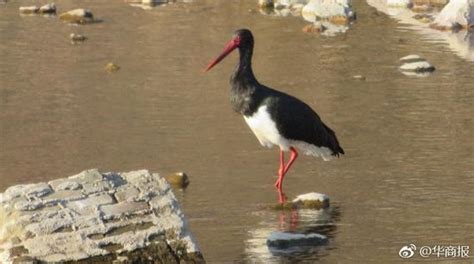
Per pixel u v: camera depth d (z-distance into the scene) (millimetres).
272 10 25922
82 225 10938
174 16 24984
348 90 18766
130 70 20016
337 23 24531
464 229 12281
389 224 12445
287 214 12789
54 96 18203
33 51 21297
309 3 25188
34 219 11016
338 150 14117
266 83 19188
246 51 13867
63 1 26453
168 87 18875
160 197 11516
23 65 20219
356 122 16844
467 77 19703
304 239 11742
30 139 15797
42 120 16797
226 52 14062
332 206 13086
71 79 19328
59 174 14211
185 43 22234
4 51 21250
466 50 21875
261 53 21469
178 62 20656
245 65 13836
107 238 10781
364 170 14492
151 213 11195
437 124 16734
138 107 17594
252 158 15023
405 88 18891
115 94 18391
